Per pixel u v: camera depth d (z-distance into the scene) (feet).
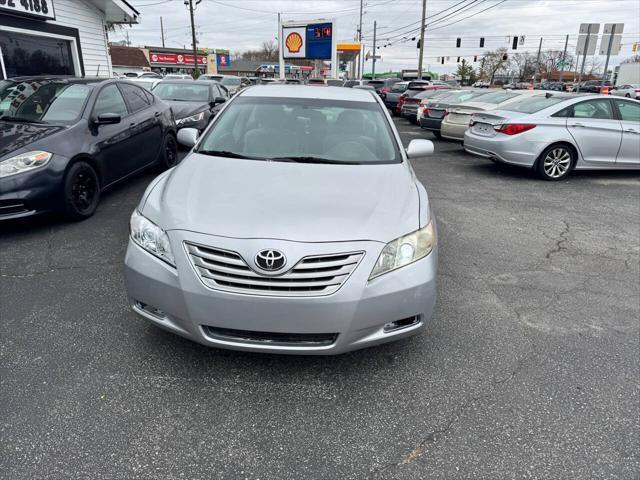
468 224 18.33
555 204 21.63
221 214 8.21
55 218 17.17
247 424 7.54
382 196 9.25
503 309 11.53
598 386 8.70
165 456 6.87
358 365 9.08
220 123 12.77
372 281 7.82
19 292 11.45
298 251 7.55
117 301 11.10
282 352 7.91
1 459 6.66
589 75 271.28
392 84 87.04
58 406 7.70
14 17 32.83
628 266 14.58
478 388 8.55
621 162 26.86
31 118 16.92
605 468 6.89
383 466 6.85
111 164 18.31
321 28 94.22
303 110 13.12
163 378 8.49
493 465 6.90
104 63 44.86
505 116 26.45
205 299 7.63
